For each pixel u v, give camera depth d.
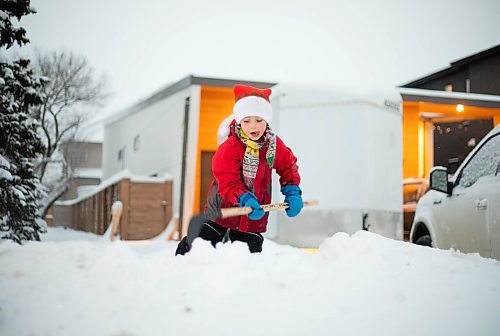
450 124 16.72
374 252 3.13
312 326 2.31
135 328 2.21
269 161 3.87
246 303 2.46
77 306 2.37
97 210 17.88
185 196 12.05
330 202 10.20
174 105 14.07
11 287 2.51
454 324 2.36
